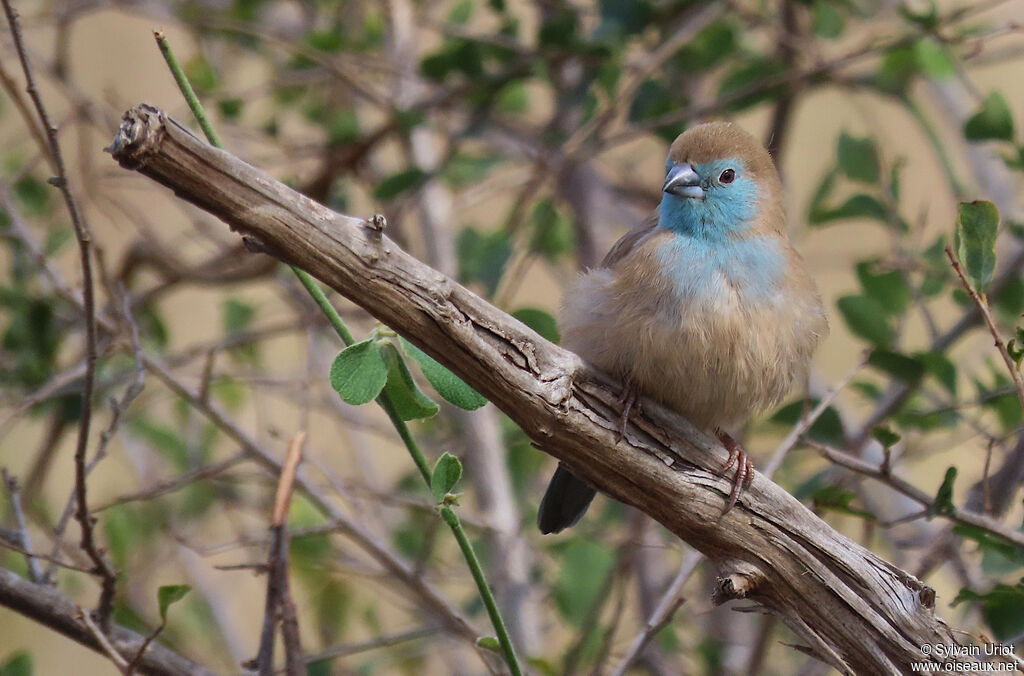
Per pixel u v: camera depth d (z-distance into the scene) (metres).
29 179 11.73
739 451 6.67
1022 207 11.61
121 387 11.35
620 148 15.27
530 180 12.03
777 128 11.85
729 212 7.55
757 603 6.75
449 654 11.10
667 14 10.95
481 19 14.20
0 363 10.59
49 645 12.23
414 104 11.44
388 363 5.82
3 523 10.20
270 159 11.72
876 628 6.39
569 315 7.78
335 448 13.72
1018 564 7.78
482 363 5.94
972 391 11.39
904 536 10.63
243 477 9.97
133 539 11.06
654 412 6.63
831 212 10.25
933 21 9.95
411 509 11.12
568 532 11.45
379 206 12.08
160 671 7.21
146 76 14.35
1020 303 9.65
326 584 10.57
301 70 12.62
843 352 14.42
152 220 14.15
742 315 7.42
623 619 11.84
